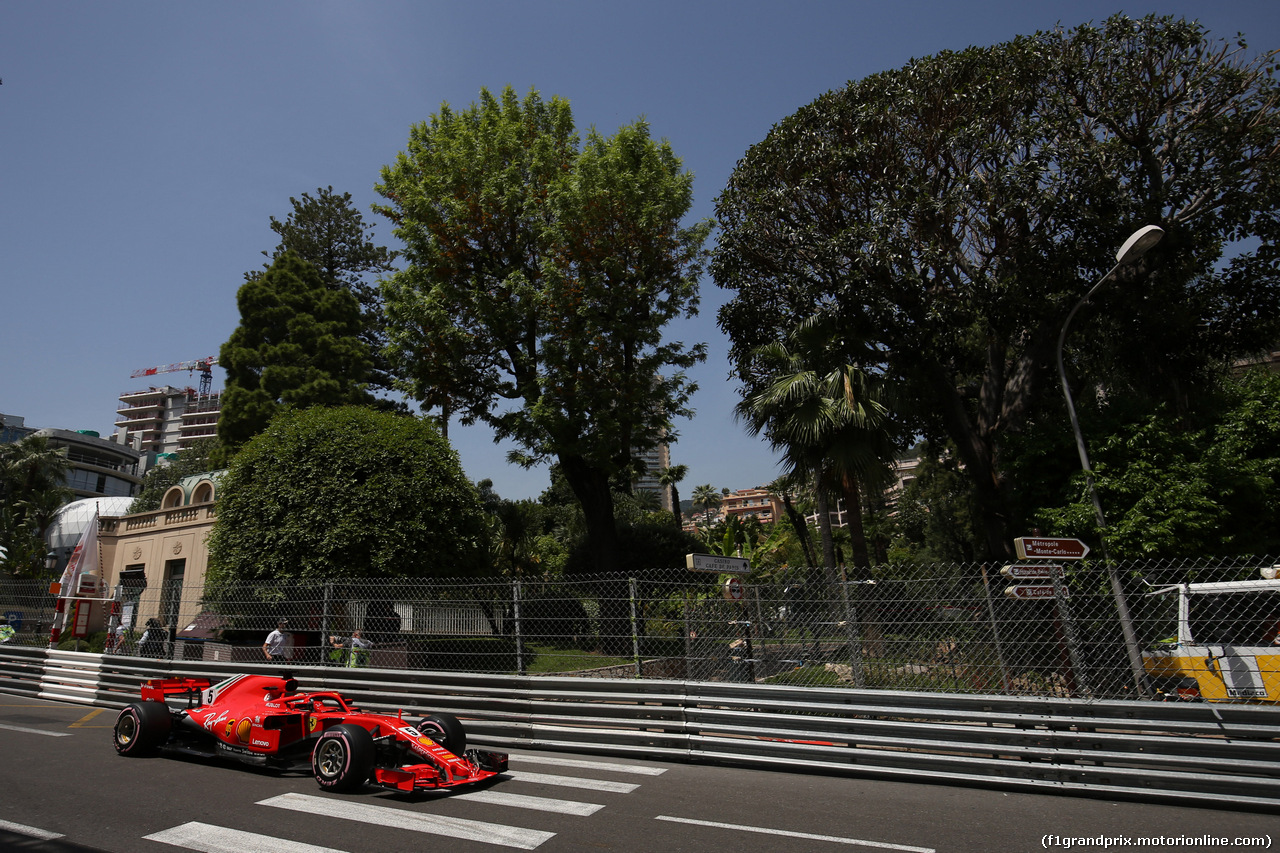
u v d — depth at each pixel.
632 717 7.67
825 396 13.67
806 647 7.64
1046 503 12.95
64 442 83.75
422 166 23.73
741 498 124.12
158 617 11.70
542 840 4.98
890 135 16.36
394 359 23.23
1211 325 15.82
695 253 22.17
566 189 20.61
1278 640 7.63
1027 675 6.92
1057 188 14.50
